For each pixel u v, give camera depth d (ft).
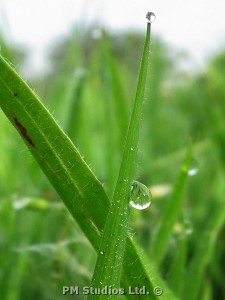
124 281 0.17
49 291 0.28
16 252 0.28
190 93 0.62
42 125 0.16
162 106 0.61
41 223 0.34
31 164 0.38
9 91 0.15
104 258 0.16
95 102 0.54
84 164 0.17
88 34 0.55
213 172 0.46
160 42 0.56
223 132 0.46
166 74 0.65
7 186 0.38
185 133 0.56
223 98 0.55
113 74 0.38
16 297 0.28
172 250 0.30
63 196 0.17
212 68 0.63
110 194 0.34
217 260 0.34
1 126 0.40
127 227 0.16
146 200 0.18
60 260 0.27
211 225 0.28
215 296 0.32
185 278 0.26
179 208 0.25
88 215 0.17
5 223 0.34
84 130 0.44
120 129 0.38
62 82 0.51
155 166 0.46
